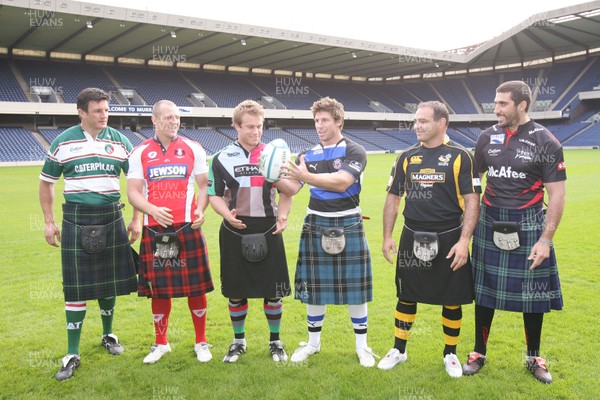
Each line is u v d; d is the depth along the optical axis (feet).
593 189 43.01
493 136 10.73
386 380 10.24
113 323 14.03
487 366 10.87
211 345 12.35
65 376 10.52
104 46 100.73
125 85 112.37
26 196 44.37
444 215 10.62
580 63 141.38
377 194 44.47
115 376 10.66
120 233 11.91
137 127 110.63
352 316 11.51
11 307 15.37
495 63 148.46
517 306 10.35
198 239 11.69
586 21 108.68
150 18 80.79
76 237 11.33
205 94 121.39
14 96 95.20
